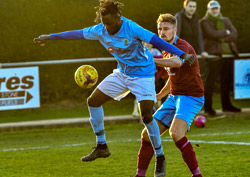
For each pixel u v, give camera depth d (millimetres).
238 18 34125
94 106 13055
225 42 26609
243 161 15680
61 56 31156
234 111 27391
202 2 32219
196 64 13008
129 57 12445
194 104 12891
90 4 30625
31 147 19562
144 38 12023
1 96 23516
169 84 13781
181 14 24375
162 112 13430
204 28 26016
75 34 13023
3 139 22047
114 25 12102
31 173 14930
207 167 14977
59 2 30516
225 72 27031
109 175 14383
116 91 12922
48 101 31734
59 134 23078
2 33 29984
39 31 30500
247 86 27453
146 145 13234
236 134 21203
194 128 23578
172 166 15336
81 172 14883
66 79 31781
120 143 19719
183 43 12992
